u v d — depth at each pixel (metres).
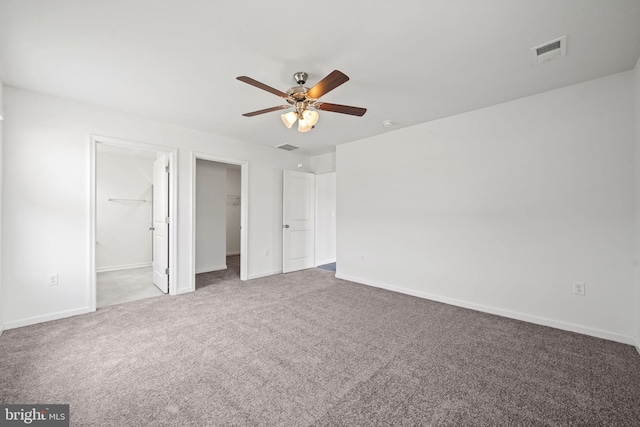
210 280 4.62
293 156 5.43
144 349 2.24
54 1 1.58
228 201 7.74
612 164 2.45
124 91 2.78
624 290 2.39
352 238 4.58
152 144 3.58
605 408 1.58
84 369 1.95
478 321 2.86
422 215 3.72
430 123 3.63
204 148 4.10
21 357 2.11
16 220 2.69
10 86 2.66
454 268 3.41
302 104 2.32
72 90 2.75
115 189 5.51
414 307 3.30
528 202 2.88
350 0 1.59
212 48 2.07
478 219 3.22
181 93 2.82
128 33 1.89
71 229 2.98
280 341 2.40
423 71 2.38
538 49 2.07
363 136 4.32
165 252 3.88
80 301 3.03
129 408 1.56
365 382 1.82
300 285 4.30
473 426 1.45
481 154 3.19
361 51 2.10
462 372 1.94
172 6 1.64
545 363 2.05
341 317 2.96
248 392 1.71
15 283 2.68
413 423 1.47
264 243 4.93
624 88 2.39
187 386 1.77
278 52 2.12
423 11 1.68
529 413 1.54
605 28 1.82
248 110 3.27
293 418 1.50
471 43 2.00
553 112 2.73
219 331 2.59
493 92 2.78
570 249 2.64
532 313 2.84
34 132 2.79
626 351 2.23
